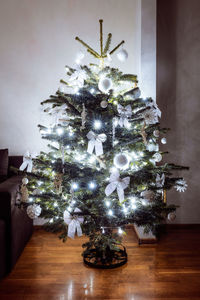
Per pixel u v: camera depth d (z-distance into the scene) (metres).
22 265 2.54
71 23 3.38
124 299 2.05
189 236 3.21
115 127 2.23
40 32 3.38
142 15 2.96
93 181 2.17
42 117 3.44
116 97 2.29
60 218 2.28
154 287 2.19
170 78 3.33
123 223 2.15
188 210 3.44
